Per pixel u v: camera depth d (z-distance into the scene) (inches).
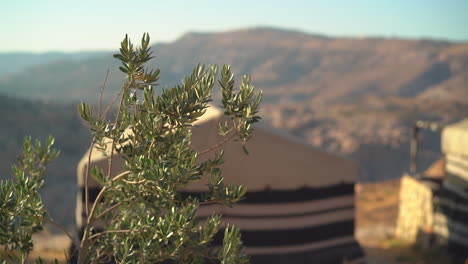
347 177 399.2
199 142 341.7
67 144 2950.3
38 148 164.7
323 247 389.1
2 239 136.3
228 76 128.3
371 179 3961.6
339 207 397.1
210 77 125.5
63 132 3120.1
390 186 965.8
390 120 4945.9
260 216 367.2
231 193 137.8
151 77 121.7
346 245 400.5
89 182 314.7
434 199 527.2
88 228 135.3
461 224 478.3
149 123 123.6
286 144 372.5
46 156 164.7
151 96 122.1
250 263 364.5
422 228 542.3
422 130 4766.2
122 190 131.3
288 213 374.6
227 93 128.6
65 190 2308.1
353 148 4261.8
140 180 127.0
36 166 164.4
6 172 2145.7
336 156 395.5
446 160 507.8
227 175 358.0
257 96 129.9
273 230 370.9
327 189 391.5
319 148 400.2
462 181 479.8
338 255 387.9
